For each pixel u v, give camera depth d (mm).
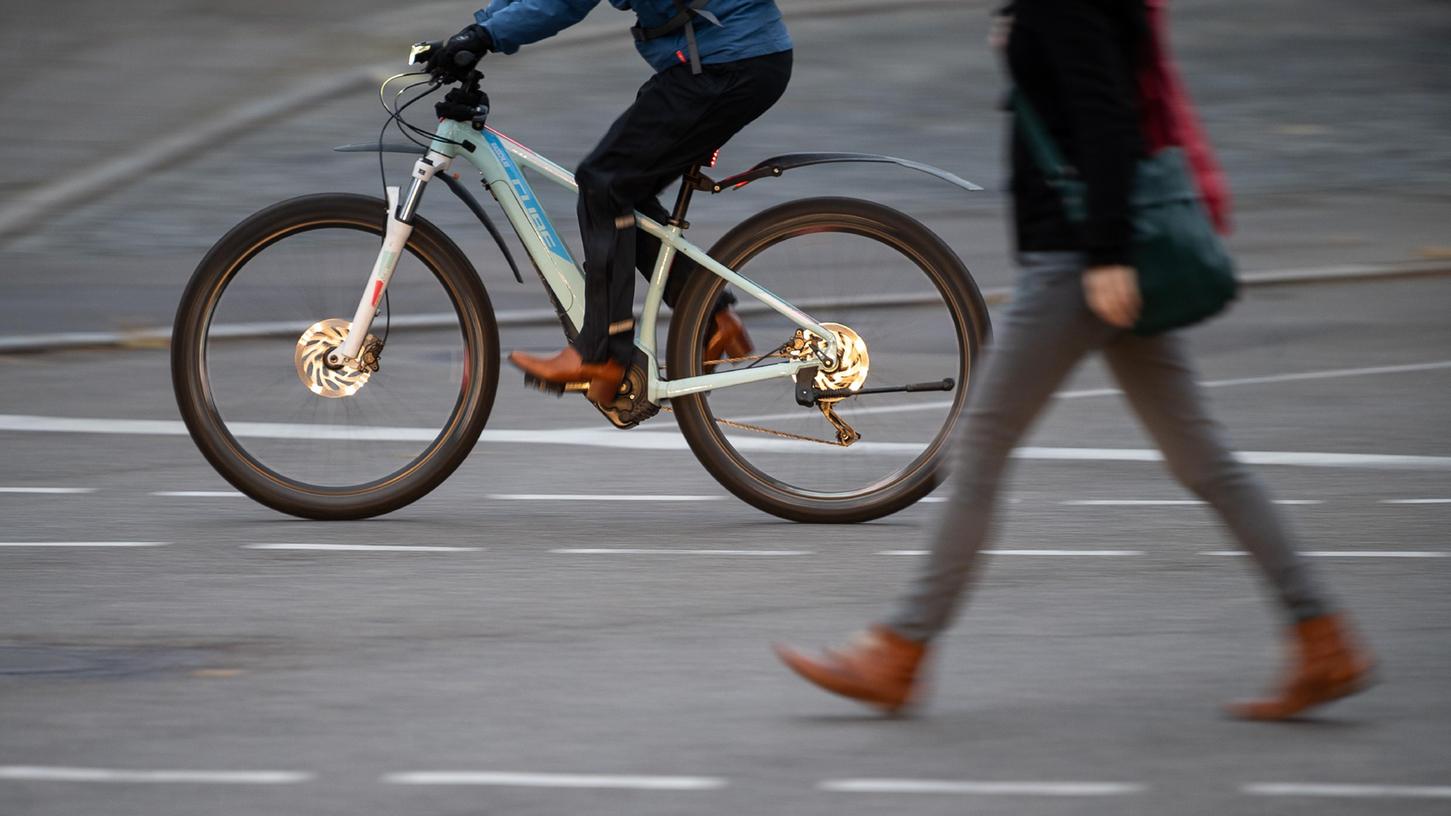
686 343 23391
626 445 28719
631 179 22156
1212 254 14297
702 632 18391
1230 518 15320
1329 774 14148
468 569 21016
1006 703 16000
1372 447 28438
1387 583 20234
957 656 17484
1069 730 15250
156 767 14312
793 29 88750
